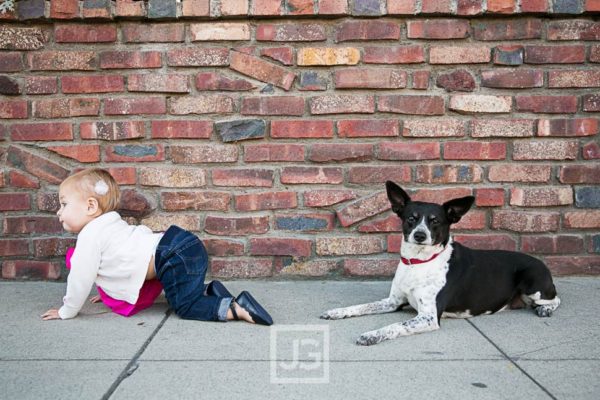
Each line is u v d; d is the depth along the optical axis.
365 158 3.59
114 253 2.90
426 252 2.91
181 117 3.58
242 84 3.56
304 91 3.57
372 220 3.61
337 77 3.54
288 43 3.55
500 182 3.60
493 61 3.54
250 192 3.62
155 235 3.05
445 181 3.59
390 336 2.65
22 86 3.56
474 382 2.15
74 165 3.61
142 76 3.55
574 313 3.04
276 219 3.62
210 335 2.69
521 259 3.18
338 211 3.60
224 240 3.63
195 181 3.60
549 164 3.59
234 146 3.59
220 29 3.53
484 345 2.57
